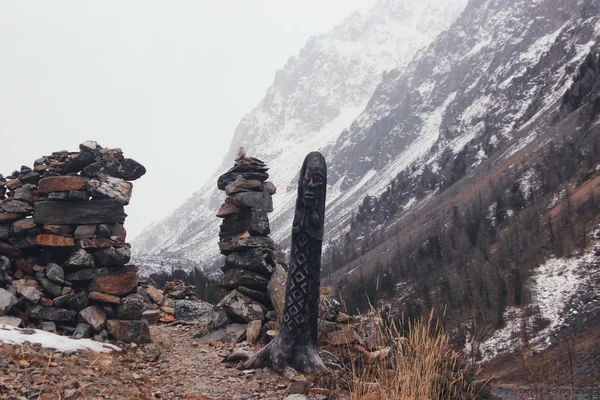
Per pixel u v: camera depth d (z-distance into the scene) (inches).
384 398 240.1
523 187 4443.9
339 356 327.0
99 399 243.3
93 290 354.9
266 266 425.7
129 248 373.4
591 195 3543.3
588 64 5595.5
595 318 2164.1
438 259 3695.9
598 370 775.7
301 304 311.0
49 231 359.3
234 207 456.8
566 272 2812.5
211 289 1504.7
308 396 279.4
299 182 320.2
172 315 508.7
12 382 241.3
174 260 2464.3
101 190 369.1
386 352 291.3
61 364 276.1
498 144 6929.1
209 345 388.5
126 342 348.2
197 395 271.4
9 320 322.0
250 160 466.0
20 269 361.7
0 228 366.9
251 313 407.5
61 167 382.0
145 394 264.7
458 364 271.0
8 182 381.4
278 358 309.1
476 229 3959.2
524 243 3383.4
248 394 278.5
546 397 195.5
